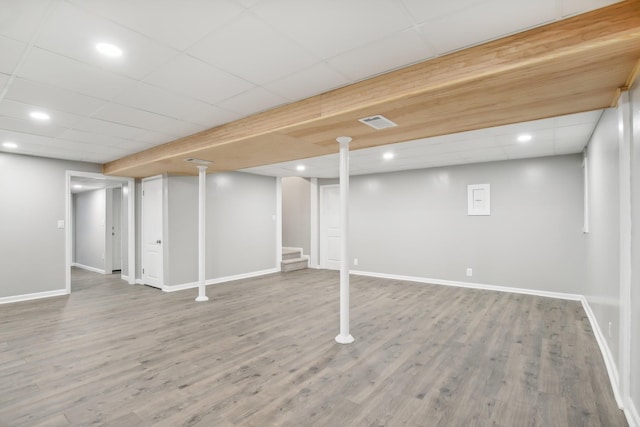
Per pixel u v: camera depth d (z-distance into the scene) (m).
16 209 4.86
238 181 6.68
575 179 4.86
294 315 4.12
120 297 5.10
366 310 4.33
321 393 2.29
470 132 3.64
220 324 3.78
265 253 7.21
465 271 5.79
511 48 1.86
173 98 2.80
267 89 2.63
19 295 4.87
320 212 8.10
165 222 5.59
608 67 1.81
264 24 1.75
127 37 1.87
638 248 1.89
